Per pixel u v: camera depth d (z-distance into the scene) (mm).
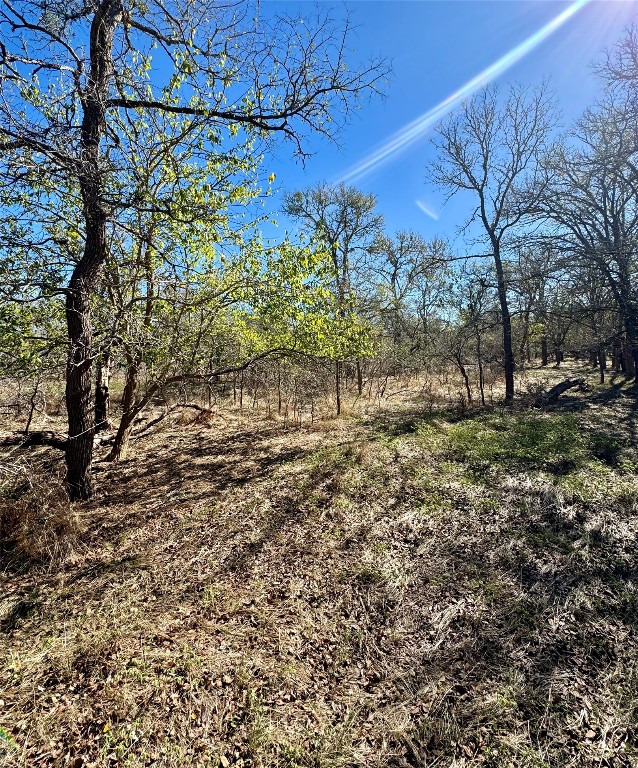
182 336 6727
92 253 5379
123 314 5535
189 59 4844
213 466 7559
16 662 3154
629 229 13102
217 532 5105
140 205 4297
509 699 2836
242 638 3404
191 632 3467
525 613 3617
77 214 4965
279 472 7043
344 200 21359
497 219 14453
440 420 10805
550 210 12766
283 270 6504
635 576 4035
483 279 14172
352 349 8383
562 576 4094
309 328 7242
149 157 5285
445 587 4016
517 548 4594
